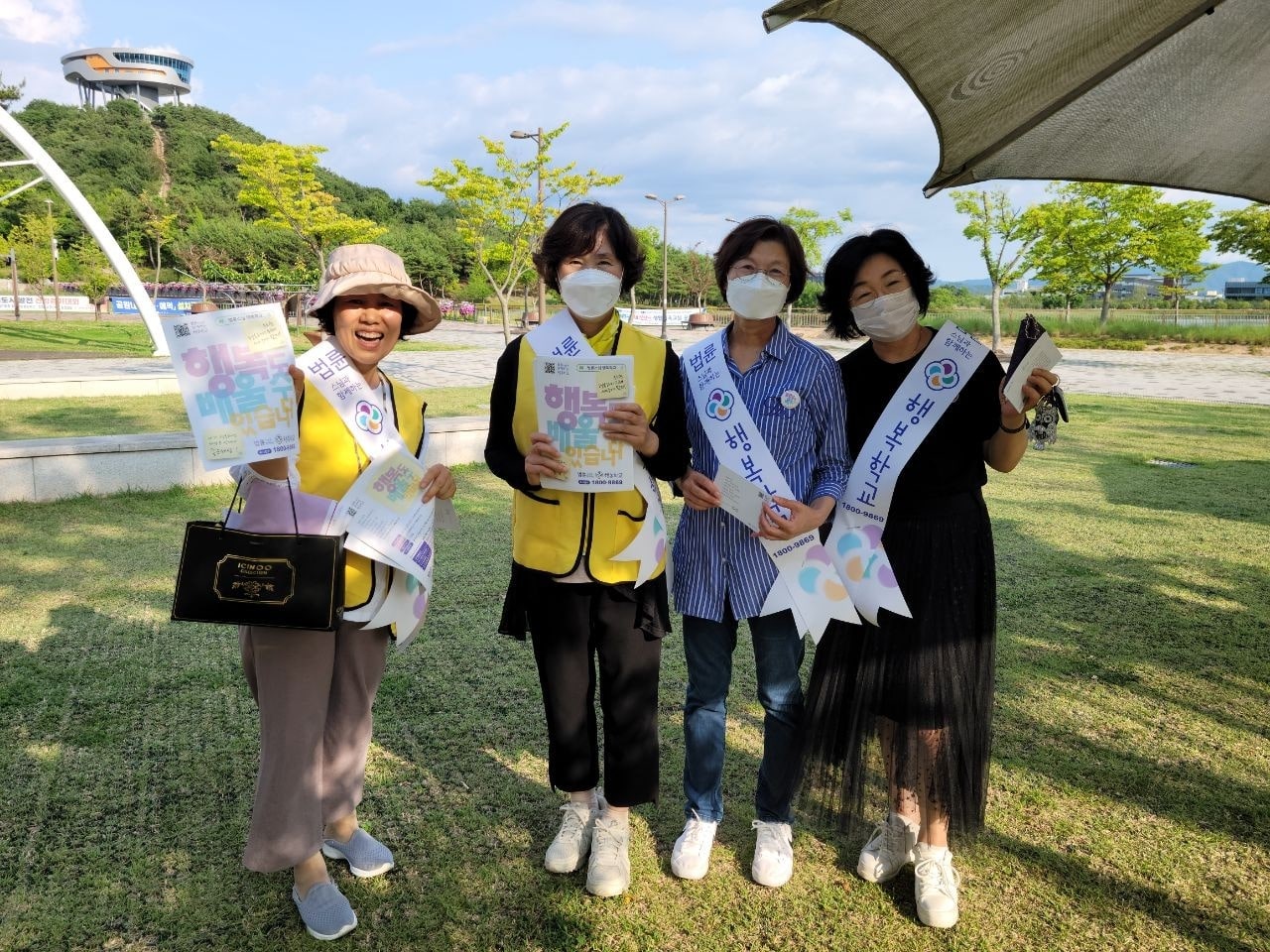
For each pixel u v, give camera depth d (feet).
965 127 7.06
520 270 62.23
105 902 6.61
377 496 6.23
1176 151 8.25
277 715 6.09
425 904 6.70
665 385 6.72
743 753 9.30
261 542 5.67
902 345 6.81
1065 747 9.41
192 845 7.34
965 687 6.49
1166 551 17.17
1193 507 21.20
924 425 6.41
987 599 6.60
